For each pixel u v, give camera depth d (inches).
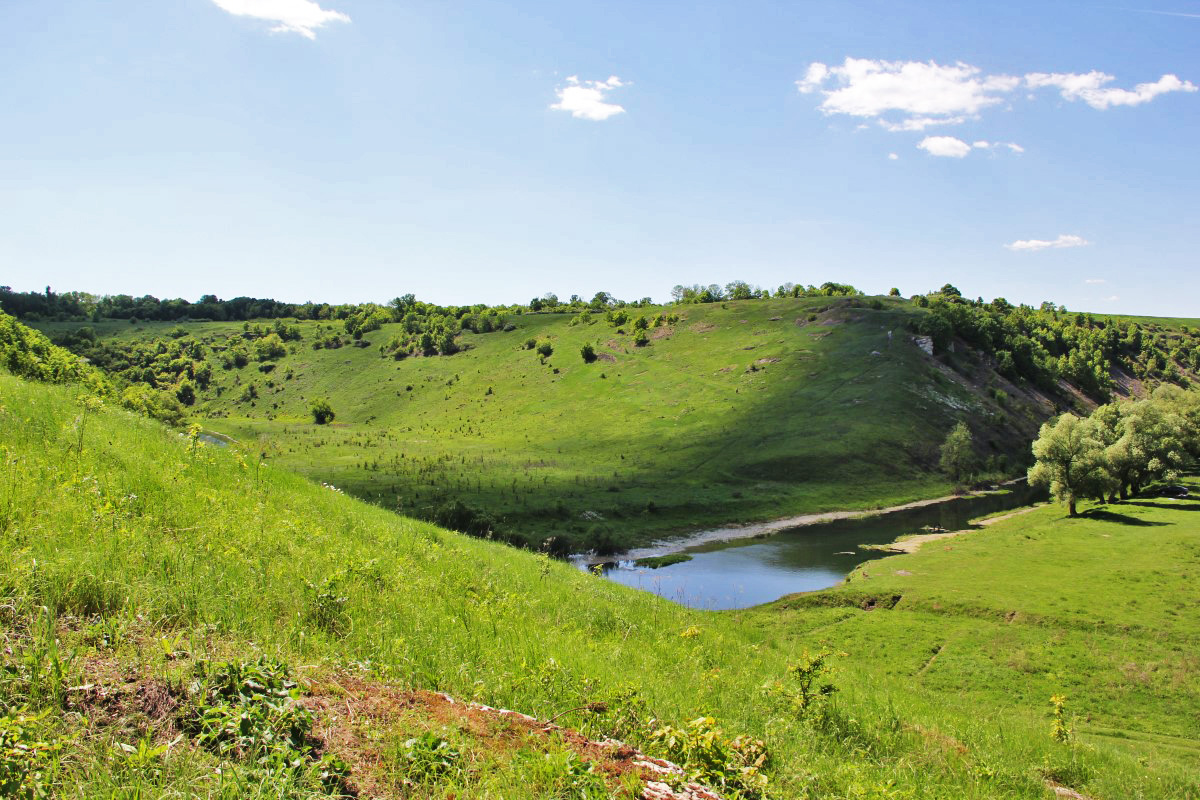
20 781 144.7
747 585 2172.7
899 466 4008.4
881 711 532.7
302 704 205.0
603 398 5536.4
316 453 4338.1
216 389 7367.1
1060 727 674.2
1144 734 1049.5
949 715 636.7
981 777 418.6
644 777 214.2
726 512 3208.7
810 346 5797.2
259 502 522.3
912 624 1647.4
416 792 180.7
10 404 531.8
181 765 167.5
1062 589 1819.6
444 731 214.7
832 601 1854.1
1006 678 1336.1
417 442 4931.1
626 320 7377.0
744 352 5944.9
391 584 428.8
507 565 721.6
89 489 393.7
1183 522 2479.1
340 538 517.0
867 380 5059.1
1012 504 3521.2
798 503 3422.7
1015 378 5698.8
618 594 802.2
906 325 5910.4
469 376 6835.6
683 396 5280.5
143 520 382.0
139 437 597.6
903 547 2664.9
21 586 244.7
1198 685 1253.1
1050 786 455.2
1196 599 1670.8
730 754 271.7
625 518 2994.6
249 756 176.2
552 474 3713.1
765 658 666.2
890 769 381.1
